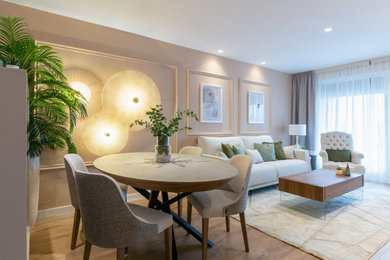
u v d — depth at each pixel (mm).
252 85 4996
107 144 3148
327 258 1873
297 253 1959
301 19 2932
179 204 2592
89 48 2996
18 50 2100
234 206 1835
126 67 3301
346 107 4875
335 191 2797
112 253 1958
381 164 4402
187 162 2123
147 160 2232
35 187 2340
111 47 3162
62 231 2354
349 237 2234
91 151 3035
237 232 2334
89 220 1344
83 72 2957
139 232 1372
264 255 1921
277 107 5504
